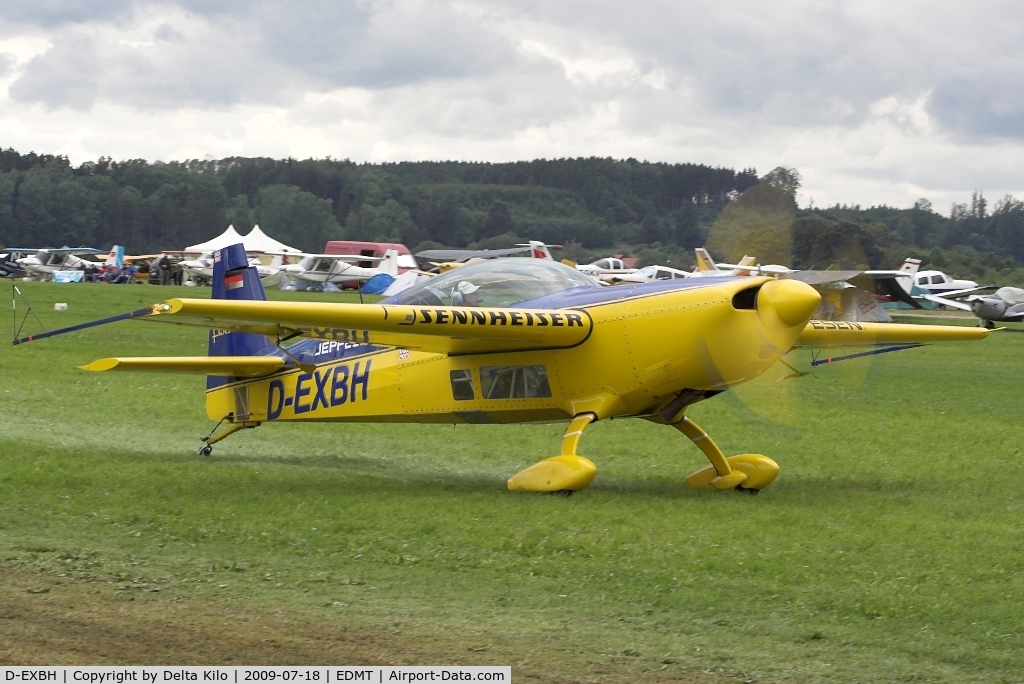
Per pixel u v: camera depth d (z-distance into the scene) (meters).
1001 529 23.09
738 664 14.60
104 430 36.12
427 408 29.94
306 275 157.38
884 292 71.06
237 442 35.38
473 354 28.83
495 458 33.22
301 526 22.25
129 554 19.66
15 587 17.17
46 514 22.70
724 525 22.97
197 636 15.07
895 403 48.72
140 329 81.12
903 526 23.16
